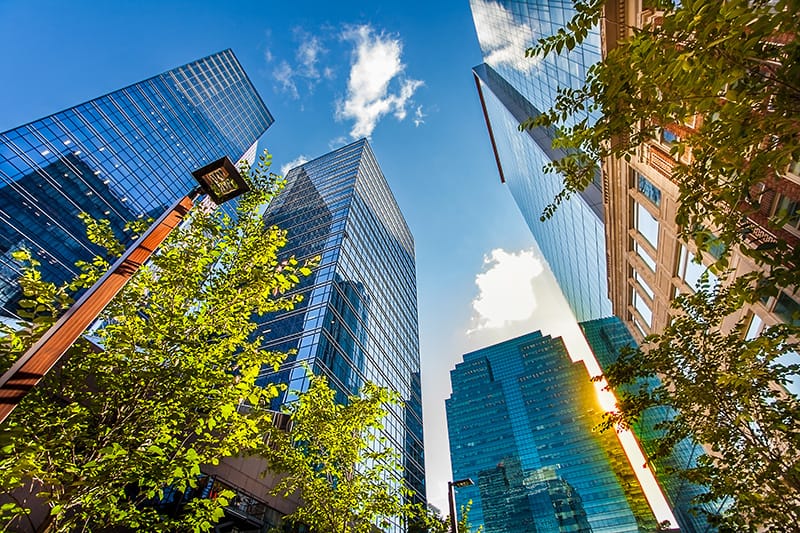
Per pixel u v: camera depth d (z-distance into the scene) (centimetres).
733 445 1026
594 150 656
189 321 900
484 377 16200
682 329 1131
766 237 1319
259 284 1025
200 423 816
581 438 12662
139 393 800
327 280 4978
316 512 1411
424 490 5228
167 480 733
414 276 9550
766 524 955
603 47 1853
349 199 6812
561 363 15100
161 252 1014
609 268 3192
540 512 11212
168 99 8594
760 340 912
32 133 5641
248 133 11525
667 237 2156
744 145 468
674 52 470
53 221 5516
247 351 982
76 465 686
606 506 10781
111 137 6825
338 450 1537
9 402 377
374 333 5750
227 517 1830
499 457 13425
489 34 7744
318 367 3872
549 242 8450
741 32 404
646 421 9125
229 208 6147
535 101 5972
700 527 7800
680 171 571
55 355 438
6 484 610
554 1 3941
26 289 774
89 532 721
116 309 893
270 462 1448
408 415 5822
